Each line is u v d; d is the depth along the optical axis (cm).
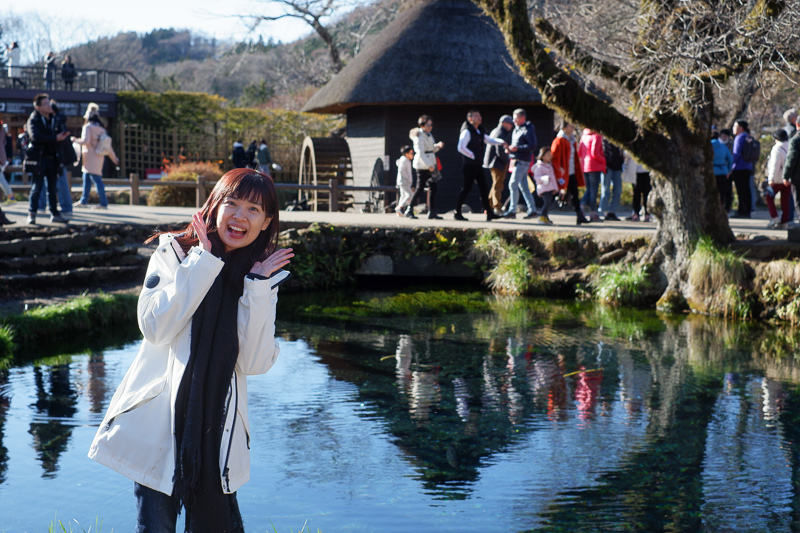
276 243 242
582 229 1097
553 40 908
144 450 219
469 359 711
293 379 640
